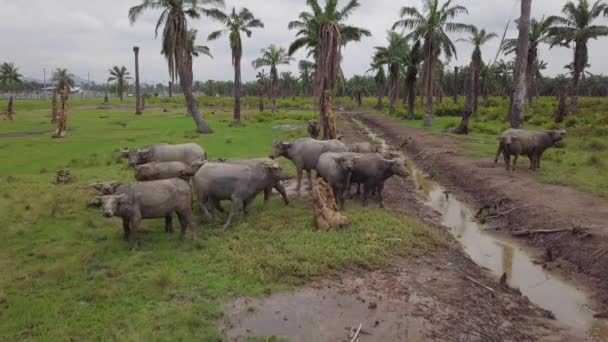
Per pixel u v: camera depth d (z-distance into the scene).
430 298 7.43
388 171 11.91
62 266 7.79
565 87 34.69
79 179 14.60
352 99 94.56
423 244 9.62
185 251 8.73
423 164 20.77
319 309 6.88
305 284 7.61
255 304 6.90
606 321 7.05
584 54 38.16
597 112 40.81
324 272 8.00
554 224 10.45
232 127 34.25
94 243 9.01
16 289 7.05
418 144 25.23
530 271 8.91
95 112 57.94
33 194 12.41
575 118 33.00
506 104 56.31
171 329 6.05
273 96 55.03
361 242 9.34
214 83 129.75
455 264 8.96
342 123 42.94
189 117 45.84
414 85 46.66
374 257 8.66
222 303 6.86
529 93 53.03
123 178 14.66
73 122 39.69
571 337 6.58
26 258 8.23
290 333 6.23
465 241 10.64
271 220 10.62
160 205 8.73
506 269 9.01
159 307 6.60
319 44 23.97
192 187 11.89
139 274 7.65
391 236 9.81
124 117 46.81
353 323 6.56
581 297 7.83
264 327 6.34
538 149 16.20
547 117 36.94
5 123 38.12
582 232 9.59
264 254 8.52
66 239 9.16
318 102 24.02
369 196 13.76
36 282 7.23
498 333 6.59
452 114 51.03
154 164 11.09
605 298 7.64
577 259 8.98
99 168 16.91
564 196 12.45
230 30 36.97
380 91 67.81
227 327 6.28
